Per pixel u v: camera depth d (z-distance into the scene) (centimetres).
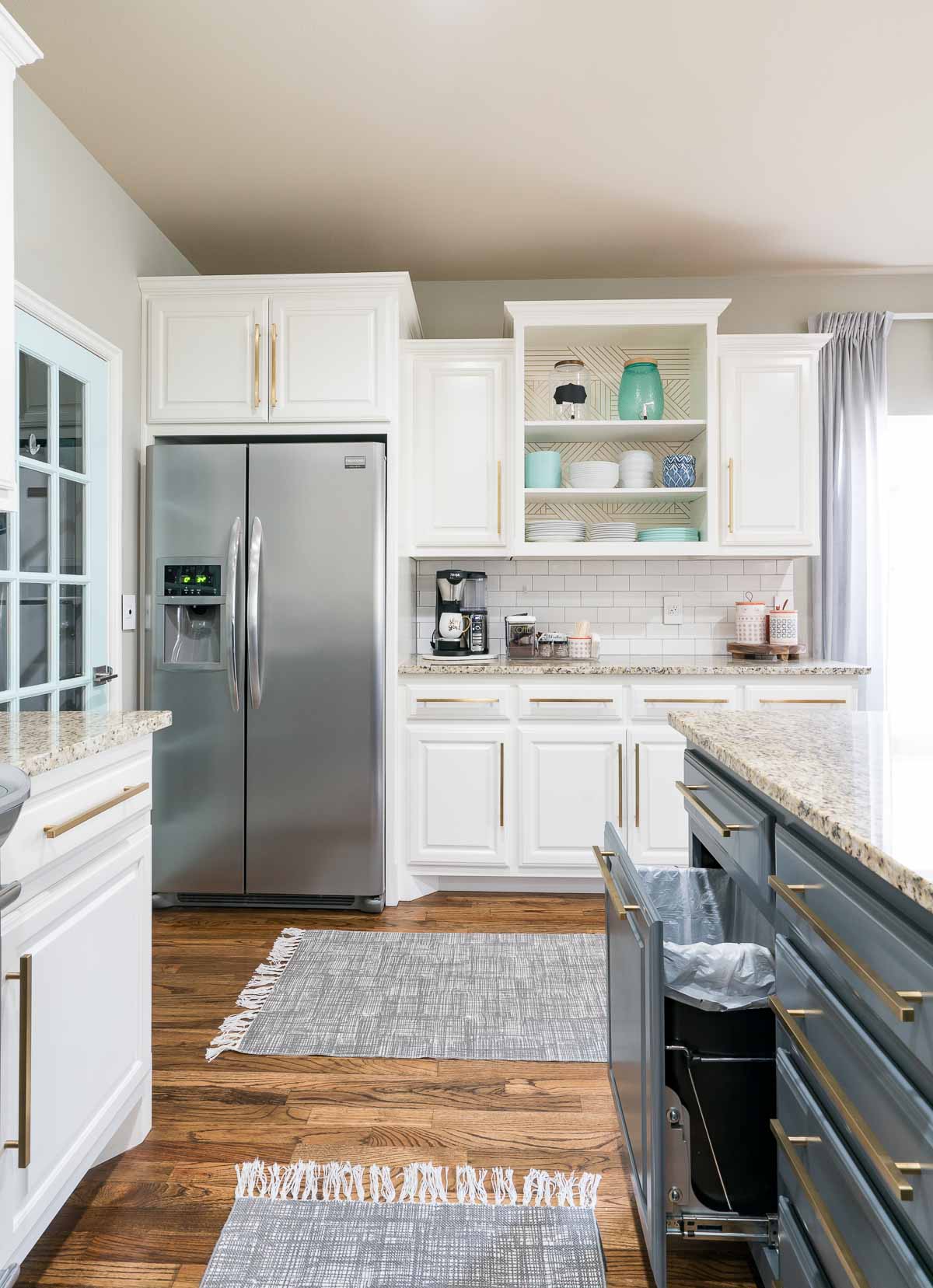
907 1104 73
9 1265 111
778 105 250
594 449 371
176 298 309
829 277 376
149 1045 163
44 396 245
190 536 298
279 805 298
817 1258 98
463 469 332
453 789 311
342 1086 184
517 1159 159
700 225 327
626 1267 132
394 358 306
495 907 302
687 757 177
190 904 307
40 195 242
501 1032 208
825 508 368
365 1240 137
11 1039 112
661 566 375
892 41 222
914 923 75
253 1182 152
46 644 246
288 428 308
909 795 99
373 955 257
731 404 335
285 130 261
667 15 212
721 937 165
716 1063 122
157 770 301
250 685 296
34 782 118
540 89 242
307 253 352
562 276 376
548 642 352
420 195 303
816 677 308
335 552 296
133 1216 143
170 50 223
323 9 208
